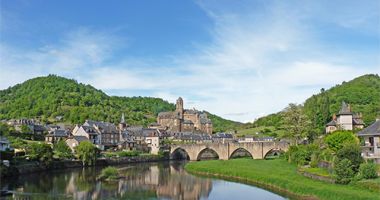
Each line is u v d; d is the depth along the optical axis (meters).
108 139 194.12
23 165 107.31
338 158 77.44
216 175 114.31
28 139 178.00
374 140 89.06
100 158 147.62
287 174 97.44
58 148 139.50
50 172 115.56
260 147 162.50
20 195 76.25
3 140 124.38
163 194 82.88
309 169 95.62
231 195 80.69
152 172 125.06
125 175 115.69
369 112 190.75
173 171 127.88
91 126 188.50
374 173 70.94
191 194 82.81
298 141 151.88
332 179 76.25
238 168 116.75
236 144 169.00
